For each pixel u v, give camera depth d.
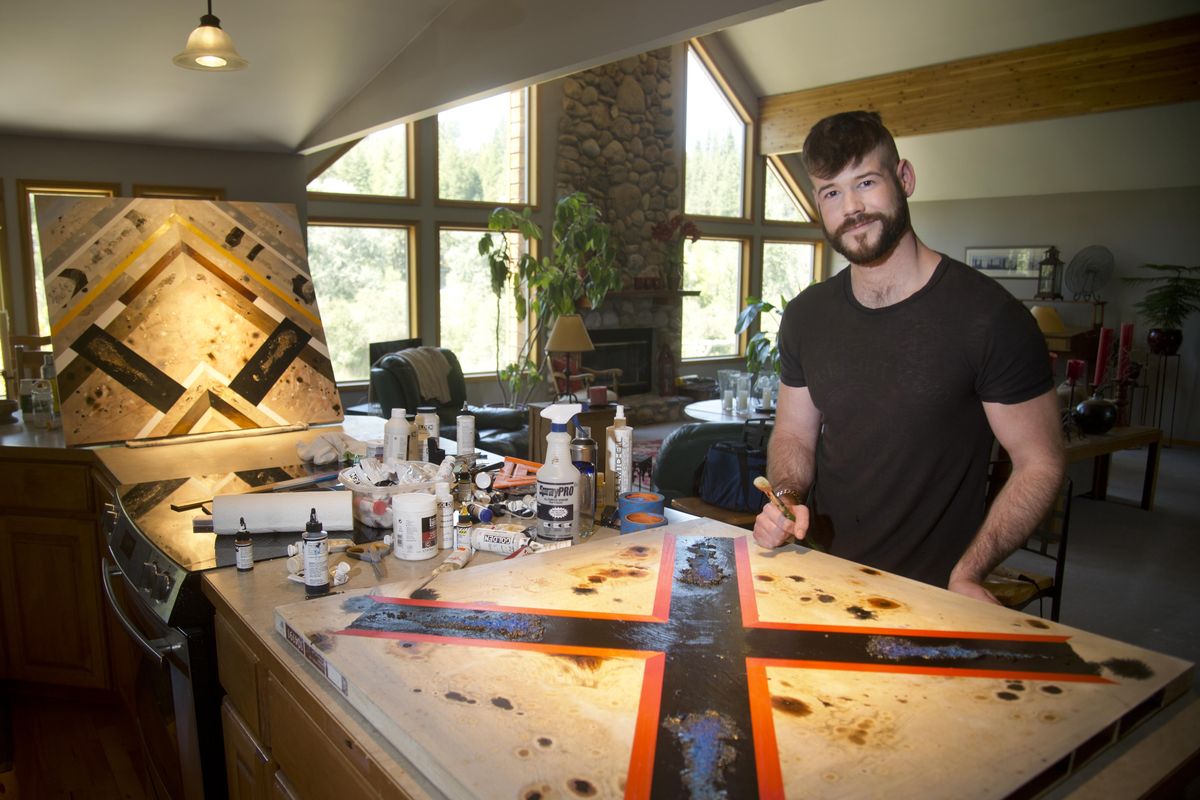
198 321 2.63
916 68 7.61
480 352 7.73
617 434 1.81
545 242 7.88
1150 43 6.01
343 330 6.94
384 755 0.81
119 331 2.50
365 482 1.69
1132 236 8.01
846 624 1.01
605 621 1.01
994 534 1.32
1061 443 1.37
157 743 1.74
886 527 1.49
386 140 6.96
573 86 7.92
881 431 1.47
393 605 1.08
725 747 0.73
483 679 0.87
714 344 9.73
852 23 7.71
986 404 1.41
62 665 2.65
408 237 7.17
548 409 1.83
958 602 1.09
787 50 8.52
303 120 4.76
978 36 6.97
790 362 1.67
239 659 1.26
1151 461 5.33
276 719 1.12
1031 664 0.91
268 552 1.54
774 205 10.03
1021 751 0.74
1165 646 3.30
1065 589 3.93
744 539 1.37
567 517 1.55
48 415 2.86
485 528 1.57
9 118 4.24
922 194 9.41
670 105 8.72
